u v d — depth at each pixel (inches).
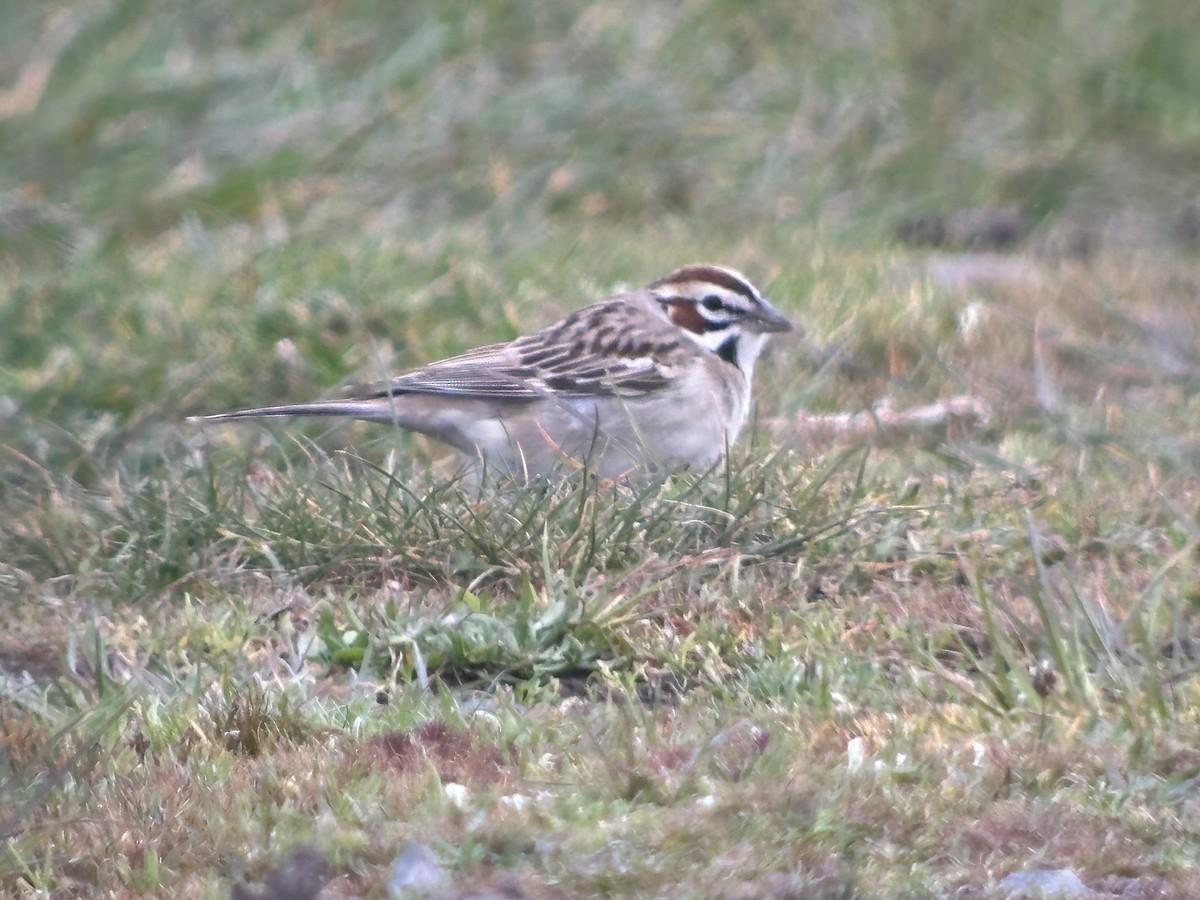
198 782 290.2
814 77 802.8
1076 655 327.9
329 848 268.5
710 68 803.4
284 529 404.5
